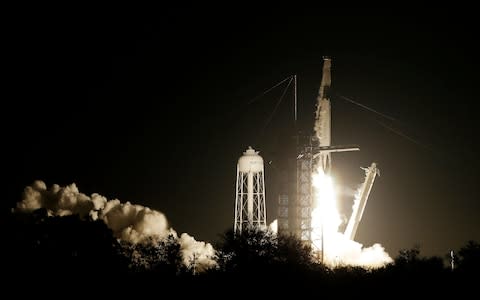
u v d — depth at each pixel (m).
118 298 135.50
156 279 143.75
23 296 132.25
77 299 133.88
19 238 144.38
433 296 137.25
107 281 139.88
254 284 142.50
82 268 140.50
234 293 140.12
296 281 145.00
